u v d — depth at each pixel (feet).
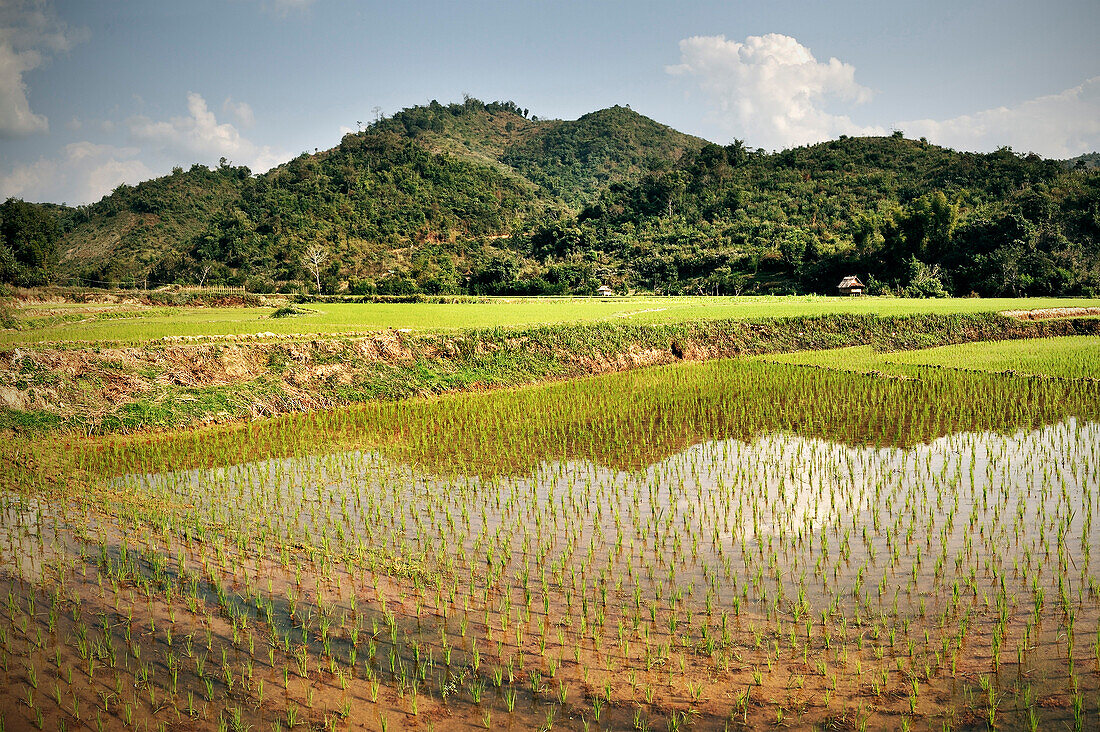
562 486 46.42
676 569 33.40
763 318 126.31
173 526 38.68
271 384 75.51
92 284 289.94
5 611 28.99
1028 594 30.17
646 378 91.86
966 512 40.11
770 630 27.99
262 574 32.78
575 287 303.27
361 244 415.44
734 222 397.19
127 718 22.81
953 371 86.63
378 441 59.36
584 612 29.35
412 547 36.11
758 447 55.72
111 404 65.10
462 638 27.58
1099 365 86.07
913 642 26.81
